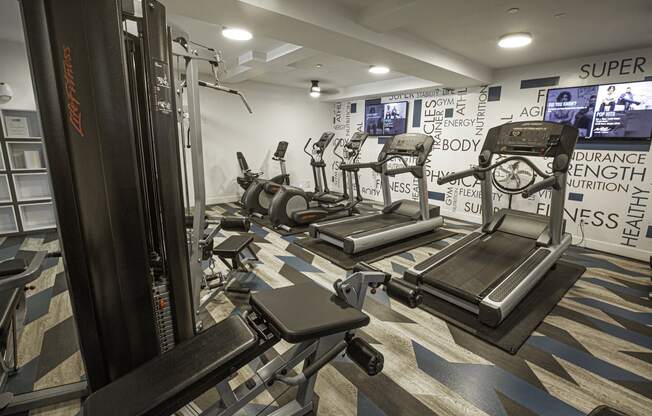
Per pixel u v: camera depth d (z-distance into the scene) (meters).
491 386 1.71
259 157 6.73
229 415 1.20
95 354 1.25
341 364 1.85
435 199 5.68
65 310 2.39
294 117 7.06
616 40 3.21
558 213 2.93
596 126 3.76
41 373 1.75
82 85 1.07
